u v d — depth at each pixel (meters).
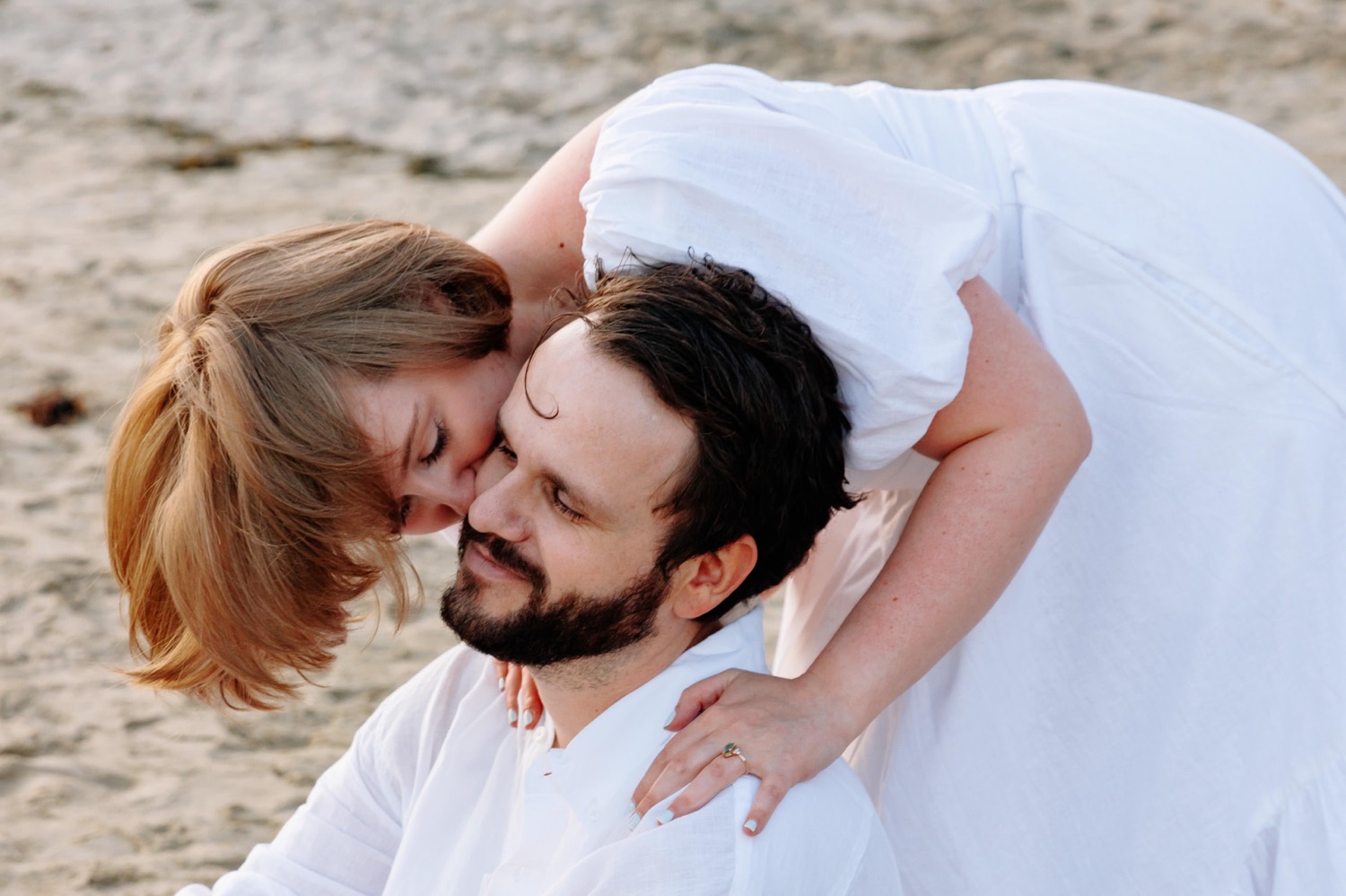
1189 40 6.03
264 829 2.50
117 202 5.20
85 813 2.53
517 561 1.39
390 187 5.19
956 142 1.69
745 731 1.41
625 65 6.16
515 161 5.36
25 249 4.82
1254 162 1.68
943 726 1.66
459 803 1.60
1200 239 1.62
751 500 1.37
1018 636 1.64
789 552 1.45
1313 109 5.33
